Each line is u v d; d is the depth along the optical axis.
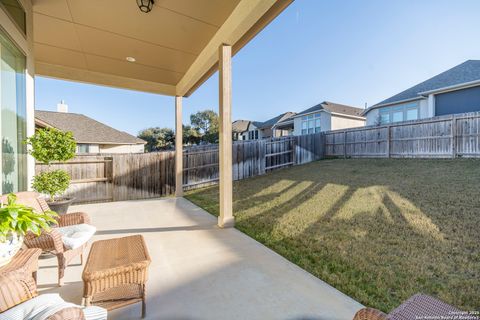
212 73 5.73
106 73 6.25
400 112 15.18
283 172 9.52
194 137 30.03
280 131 27.70
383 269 2.71
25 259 1.80
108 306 2.06
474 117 7.65
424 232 3.47
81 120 19.39
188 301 2.24
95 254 2.24
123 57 5.23
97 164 7.18
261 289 2.43
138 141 20.91
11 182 3.20
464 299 2.14
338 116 20.03
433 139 8.62
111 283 1.93
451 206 4.20
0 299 1.34
